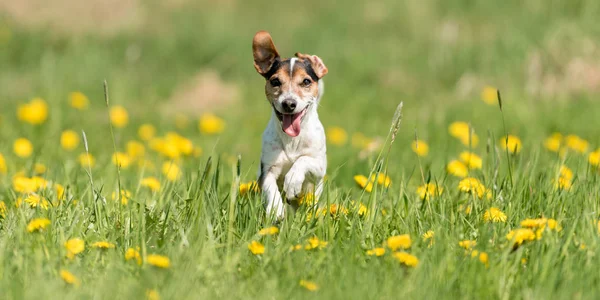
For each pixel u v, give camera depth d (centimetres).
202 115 1889
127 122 1709
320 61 902
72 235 693
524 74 1948
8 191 873
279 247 655
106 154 1259
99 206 759
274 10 2633
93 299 553
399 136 1504
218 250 673
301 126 875
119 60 2281
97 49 2291
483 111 1662
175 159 1155
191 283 577
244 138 1612
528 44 2031
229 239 652
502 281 591
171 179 945
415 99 1969
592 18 2092
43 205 754
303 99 867
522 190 793
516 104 1670
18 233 666
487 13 2380
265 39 895
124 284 576
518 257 623
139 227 690
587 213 709
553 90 1831
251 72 2244
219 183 895
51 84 2017
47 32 2433
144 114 1836
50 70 2119
